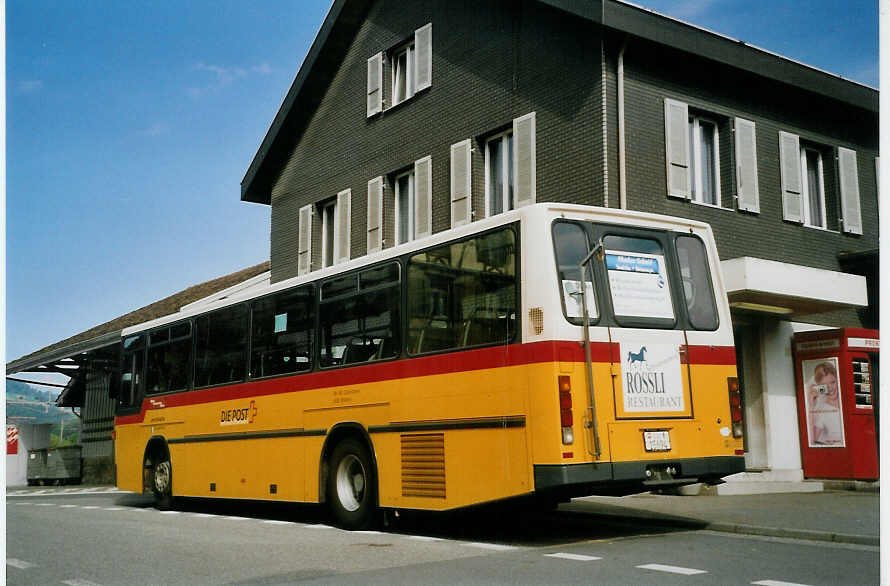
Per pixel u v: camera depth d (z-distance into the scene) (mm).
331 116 22984
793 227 17016
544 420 8281
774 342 15953
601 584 6543
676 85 15844
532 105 16672
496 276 9000
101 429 30391
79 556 8680
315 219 23328
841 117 18297
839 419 15227
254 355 12719
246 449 12578
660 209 15242
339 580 6945
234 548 9039
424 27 19875
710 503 12406
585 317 8531
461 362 9188
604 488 8758
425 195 19312
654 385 8891
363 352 10617
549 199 16031
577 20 15867
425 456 9477
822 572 7027
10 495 22906
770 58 16672
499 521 11438
